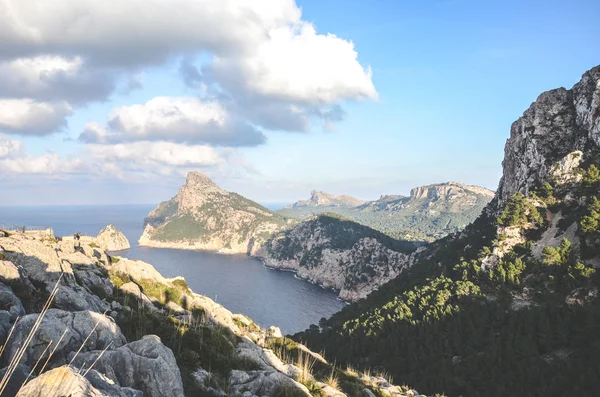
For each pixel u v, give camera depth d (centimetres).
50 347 1209
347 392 2927
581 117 11519
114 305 2375
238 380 1925
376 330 9944
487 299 8481
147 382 1259
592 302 6588
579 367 5341
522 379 5691
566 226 9025
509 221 10412
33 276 2055
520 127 13650
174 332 2139
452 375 6588
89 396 796
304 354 3916
